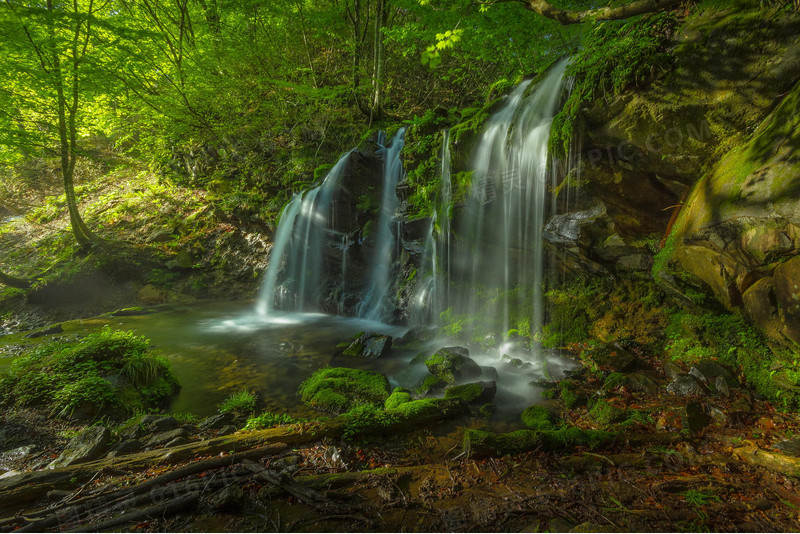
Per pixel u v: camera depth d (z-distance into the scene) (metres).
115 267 11.50
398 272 9.20
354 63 13.86
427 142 8.20
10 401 4.87
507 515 2.74
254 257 12.41
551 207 6.03
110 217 13.51
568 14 4.52
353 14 15.02
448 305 7.76
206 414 4.99
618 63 4.86
